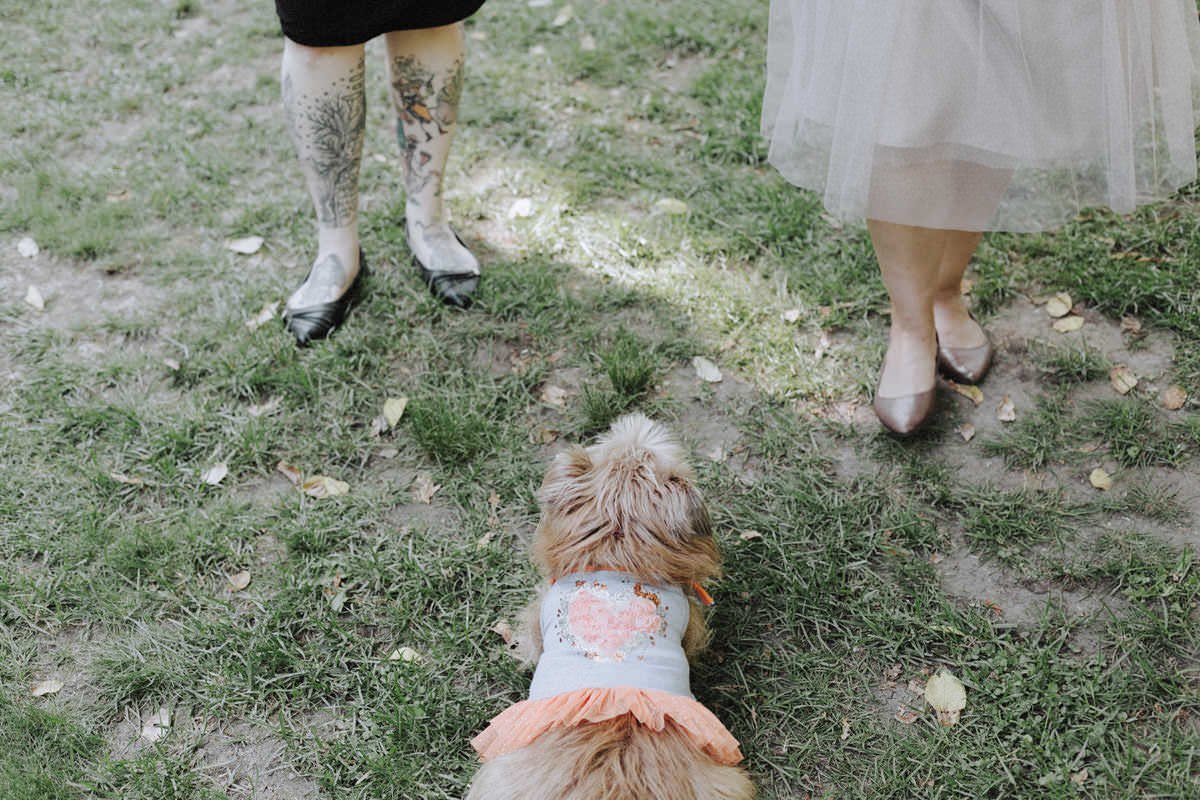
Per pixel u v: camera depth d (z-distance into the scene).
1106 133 2.34
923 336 2.84
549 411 3.12
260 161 4.07
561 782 1.80
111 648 2.54
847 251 3.50
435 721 2.38
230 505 2.86
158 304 3.49
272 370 3.25
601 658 1.97
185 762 2.33
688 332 3.31
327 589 2.66
